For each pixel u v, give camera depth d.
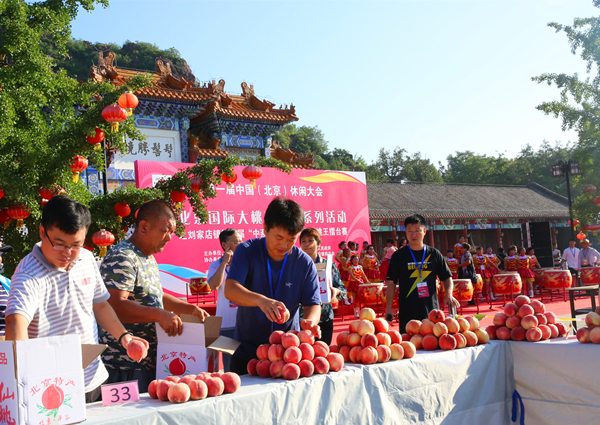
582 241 14.17
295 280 2.66
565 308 11.17
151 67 38.22
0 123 4.91
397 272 4.04
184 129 12.83
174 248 10.59
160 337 2.33
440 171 57.88
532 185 31.91
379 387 2.33
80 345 1.65
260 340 2.65
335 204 13.09
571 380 2.72
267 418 1.94
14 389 1.51
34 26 6.16
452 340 2.76
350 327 2.62
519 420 2.92
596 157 16.05
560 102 16.00
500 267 16.20
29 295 1.92
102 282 2.33
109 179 11.64
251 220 11.66
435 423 2.53
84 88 5.95
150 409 1.73
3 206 5.20
